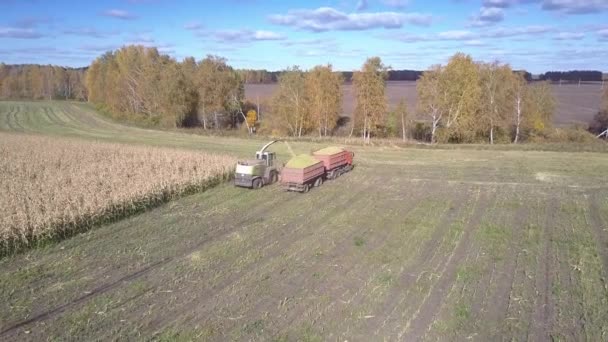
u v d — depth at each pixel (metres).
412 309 12.34
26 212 19.16
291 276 14.55
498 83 56.28
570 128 62.09
